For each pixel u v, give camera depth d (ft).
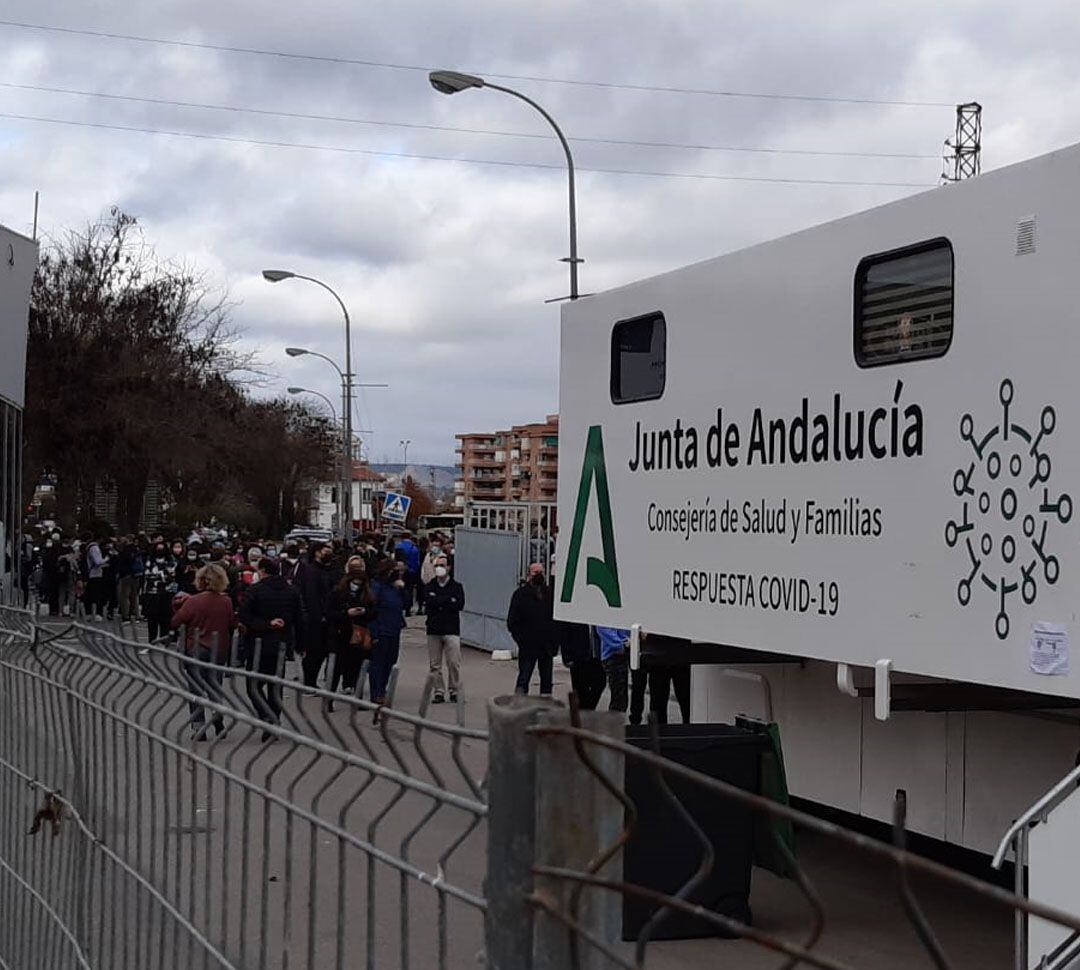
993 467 17.98
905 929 22.94
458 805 8.54
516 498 506.48
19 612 20.79
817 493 21.63
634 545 27.35
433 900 9.72
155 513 204.23
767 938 5.82
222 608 46.91
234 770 12.00
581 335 29.76
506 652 76.48
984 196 18.34
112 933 14.24
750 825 22.75
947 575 18.71
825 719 25.76
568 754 7.38
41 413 144.77
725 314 24.39
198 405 154.40
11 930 18.79
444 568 57.93
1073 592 16.49
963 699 20.35
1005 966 20.94
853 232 20.99
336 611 54.34
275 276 130.21
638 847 22.12
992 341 18.11
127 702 14.35
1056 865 15.49
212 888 12.17
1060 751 20.27
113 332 147.95
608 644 42.42
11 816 19.12
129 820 14.03
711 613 24.56
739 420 23.84
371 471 374.84
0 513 56.80
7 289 56.44
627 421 27.73
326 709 12.73
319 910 11.14
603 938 7.38
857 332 20.85
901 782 23.54
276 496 238.48
